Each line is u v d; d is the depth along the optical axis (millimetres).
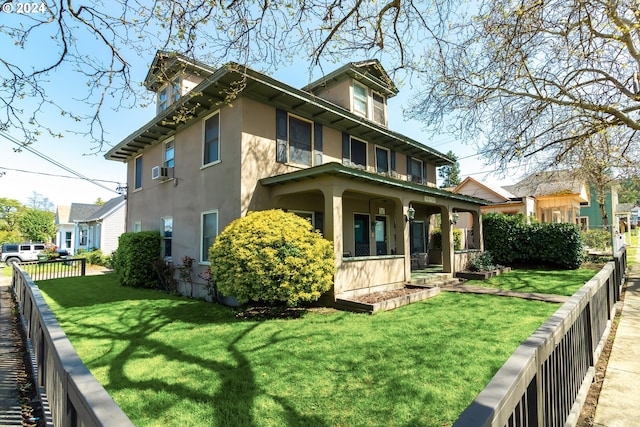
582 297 3383
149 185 12172
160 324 6215
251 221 7086
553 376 2297
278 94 8422
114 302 8375
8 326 6480
